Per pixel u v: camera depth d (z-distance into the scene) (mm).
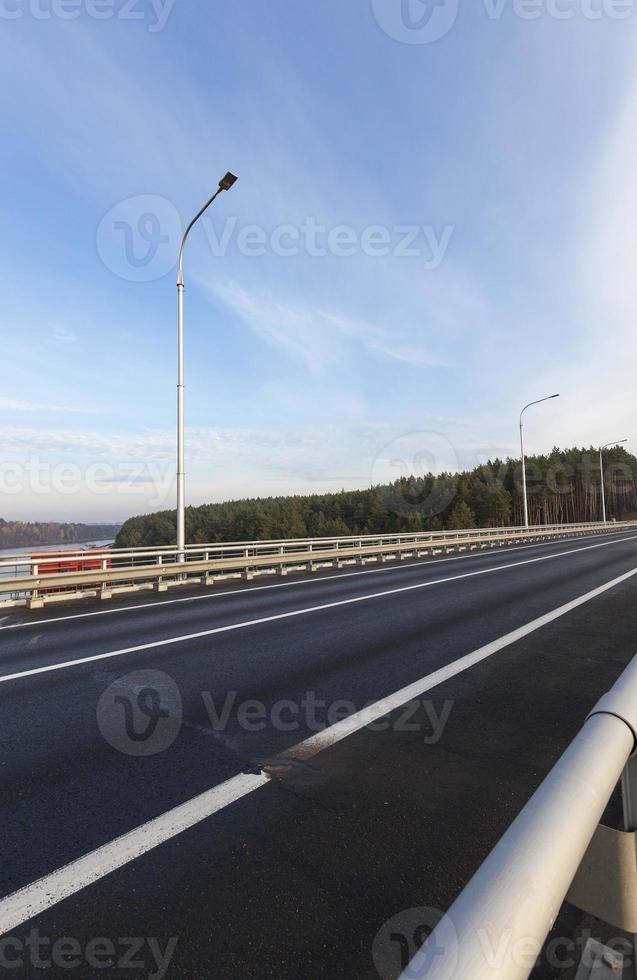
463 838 2461
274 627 7512
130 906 2021
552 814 937
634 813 1217
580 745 1125
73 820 2637
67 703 4395
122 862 2295
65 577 10328
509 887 787
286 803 2791
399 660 5578
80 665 5602
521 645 6145
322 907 2008
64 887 2131
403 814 2674
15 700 4496
